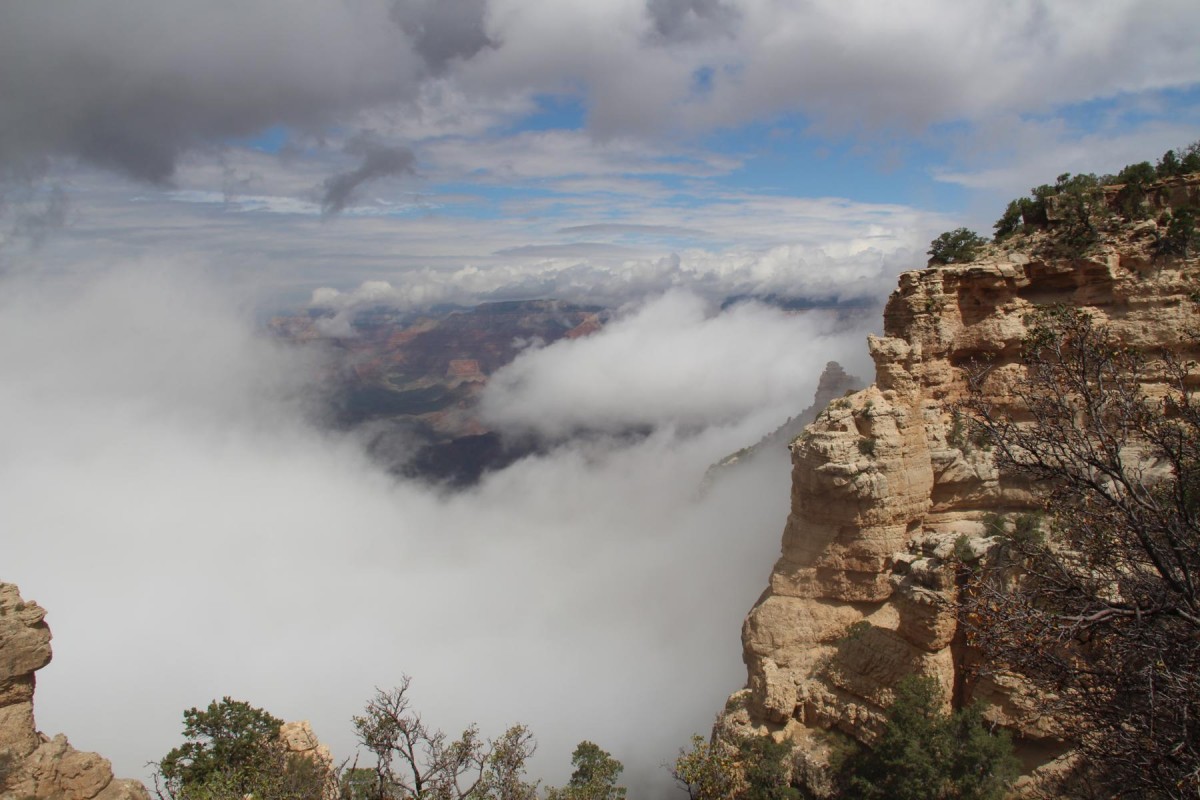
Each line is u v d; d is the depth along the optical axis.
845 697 38.81
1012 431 21.66
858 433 42.00
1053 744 32.81
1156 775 15.41
